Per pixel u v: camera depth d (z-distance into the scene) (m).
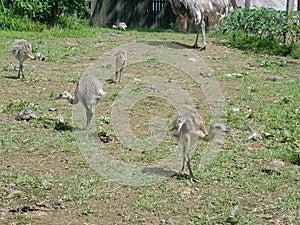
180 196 6.19
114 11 24.73
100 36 17.86
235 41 17.17
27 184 6.30
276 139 8.18
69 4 19.41
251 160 7.32
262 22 17.14
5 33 16.81
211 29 19.69
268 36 16.94
